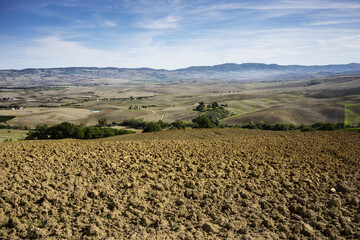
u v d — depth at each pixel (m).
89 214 8.73
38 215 8.38
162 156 16.38
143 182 11.55
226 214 9.48
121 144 20.97
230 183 12.27
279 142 23.80
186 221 8.77
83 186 10.58
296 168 15.27
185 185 11.73
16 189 9.85
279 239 8.06
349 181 13.42
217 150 19.27
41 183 10.36
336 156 18.48
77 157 15.10
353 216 9.78
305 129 52.75
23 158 14.30
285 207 10.05
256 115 122.38
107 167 13.22
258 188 11.88
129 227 8.19
